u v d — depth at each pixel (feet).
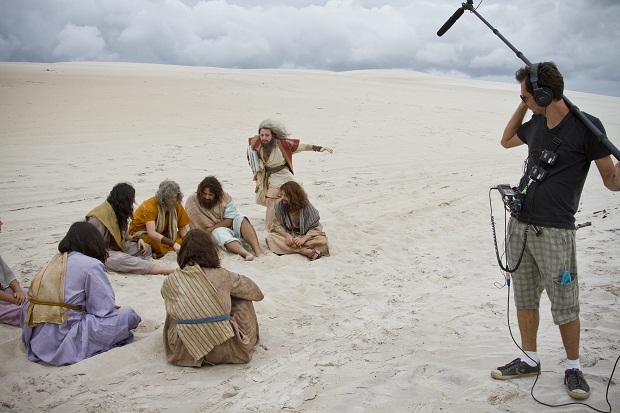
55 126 60.80
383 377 14.40
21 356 15.96
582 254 23.72
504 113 99.14
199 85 111.65
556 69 12.62
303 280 22.30
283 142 27.43
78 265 16.02
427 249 26.68
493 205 35.76
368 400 13.34
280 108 85.46
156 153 49.52
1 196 34.40
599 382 13.70
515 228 13.70
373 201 36.17
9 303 17.79
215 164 45.98
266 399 13.65
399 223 31.04
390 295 20.75
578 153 12.77
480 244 27.25
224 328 15.19
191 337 15.06
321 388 14.02
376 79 172.04
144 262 22.49
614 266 21.99
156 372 15.17
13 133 56.08
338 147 57.57
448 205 35.53
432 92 134.82
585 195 36.45
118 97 86.48
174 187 23.71
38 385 14.33
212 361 15.51
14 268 22.61
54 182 38.32
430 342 16.58
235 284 15.81
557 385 13.70
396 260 25.16
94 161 45.47
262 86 117.08
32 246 25.50
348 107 92.22
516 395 13.32
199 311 15.07
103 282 16.19
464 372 14.52
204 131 62.49
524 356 14.19
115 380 14.73
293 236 25.82
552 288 13.17
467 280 22.26
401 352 15.94
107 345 16.22
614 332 16.44
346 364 15.28
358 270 23.62
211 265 15.70
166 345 15.75
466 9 15.83
